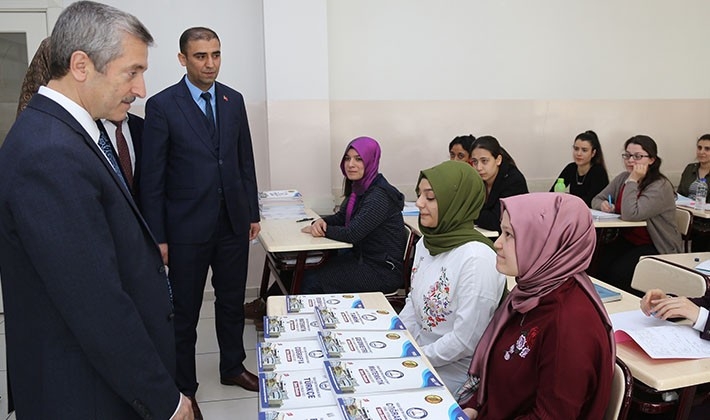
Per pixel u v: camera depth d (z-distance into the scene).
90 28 1.02
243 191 2.44
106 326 0.99
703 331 1.47
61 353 1.04
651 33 4.32
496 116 4.16
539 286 1.30
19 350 1.06
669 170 4.56
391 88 3.97
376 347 1.31
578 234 1.29
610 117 4.37
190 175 2.27
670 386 1.30
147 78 3.62
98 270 0.98
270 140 3.64
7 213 0.98
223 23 3.68
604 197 3.79
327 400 1.08
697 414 1.53
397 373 1.18
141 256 1.15
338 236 2.67
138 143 2.51
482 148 3.22
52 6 3.49
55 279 0.95
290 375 1.18
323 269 2.78
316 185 3.75
